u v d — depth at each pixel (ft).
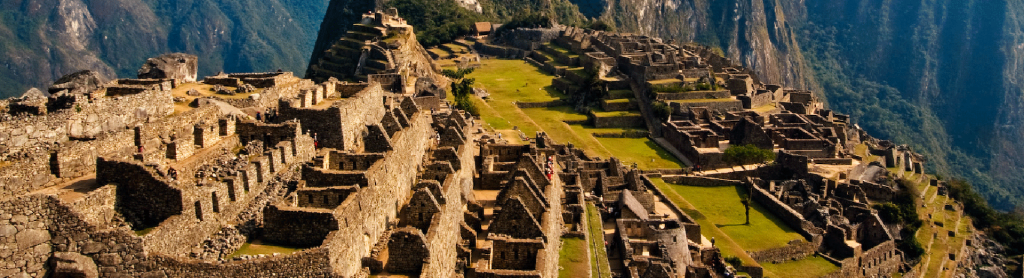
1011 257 636.48
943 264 538.06
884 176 617.21
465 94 625.00
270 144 220.43
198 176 185.88
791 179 574.97
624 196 390.21
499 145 364.17
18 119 167.32
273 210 177.58
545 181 304.71
